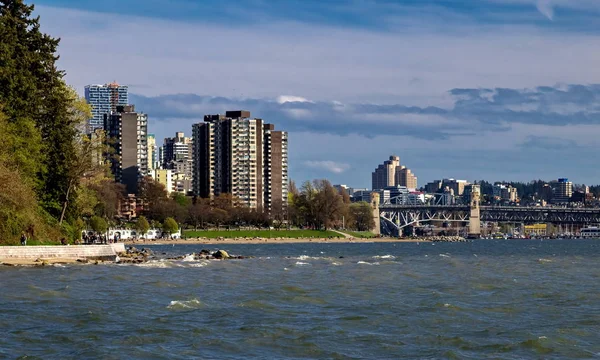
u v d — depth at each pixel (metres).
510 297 117.12
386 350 75.62
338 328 86.25
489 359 72.69
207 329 83.75
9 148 168.50
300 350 75.00
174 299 108.56
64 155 193.38
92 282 128.38
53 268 153.38
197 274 153.25
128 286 123.94
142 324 86.50
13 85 178.62
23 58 186.62
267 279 144.75
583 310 102.69
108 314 92.81
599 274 167.62
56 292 111.88
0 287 116.00
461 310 101.00
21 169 173.50
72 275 139.00
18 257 161.88
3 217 166.12
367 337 81.56
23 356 69.69
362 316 94.81
